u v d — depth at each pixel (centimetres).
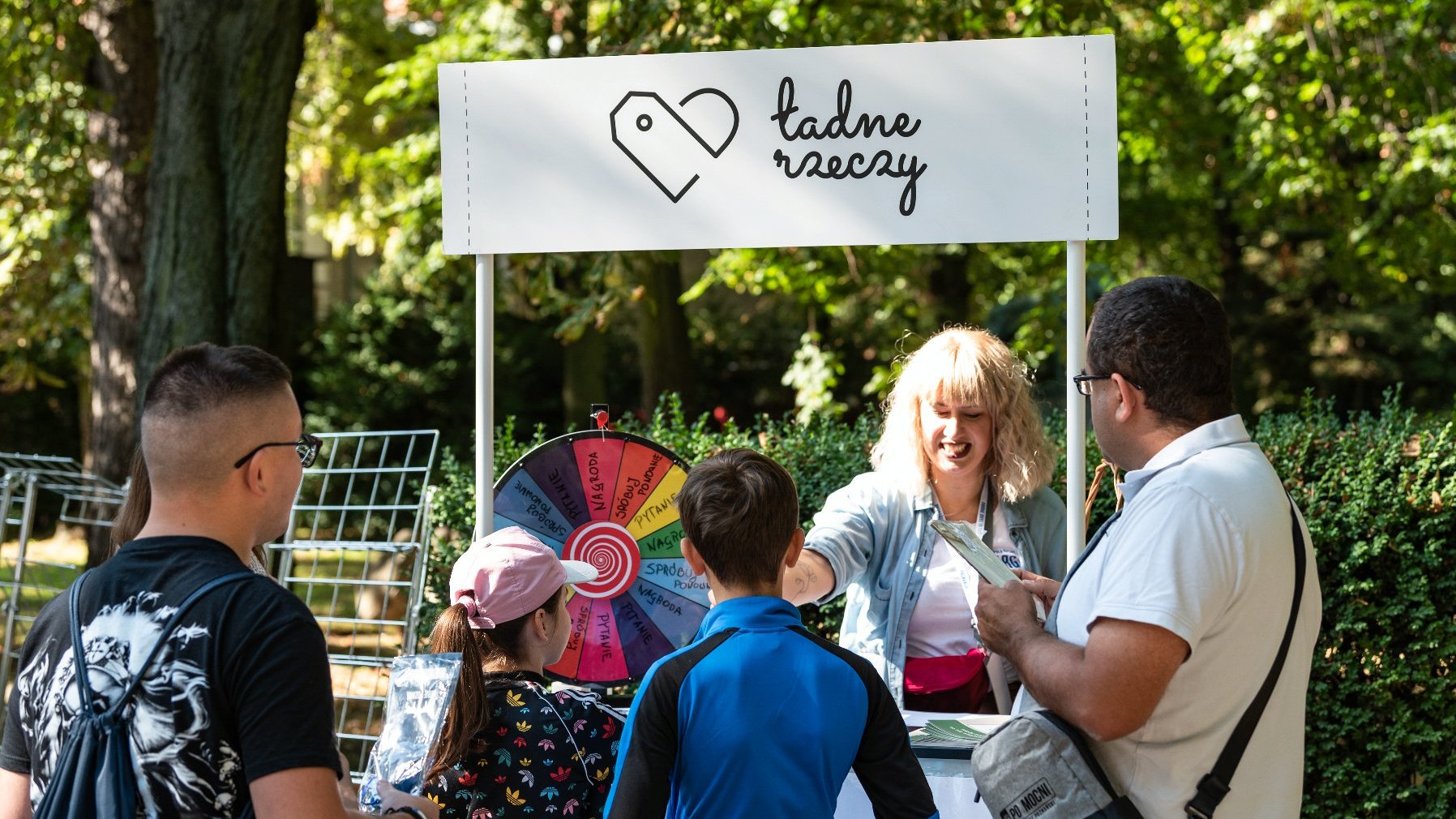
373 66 1259
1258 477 181
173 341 664
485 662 225
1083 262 272
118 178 780
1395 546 354
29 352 1195
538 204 289
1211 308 188
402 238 1102
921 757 245
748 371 1692
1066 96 268
